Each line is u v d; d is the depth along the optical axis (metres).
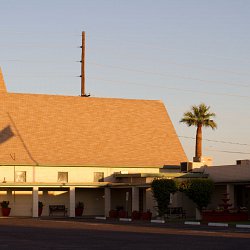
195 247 25.86
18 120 71.62
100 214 68.50
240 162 62.12
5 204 63.72
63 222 50.84
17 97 74.38
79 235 33.50
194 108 89.81
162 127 77.88
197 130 89.62
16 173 66.19
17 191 65.25
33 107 73.94
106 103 78.38
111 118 76.62
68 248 25.41
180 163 69.19
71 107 76.00
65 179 68.19
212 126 89.50
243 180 56.81
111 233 35.34
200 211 56.56
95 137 73.38
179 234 34.59
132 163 71.06
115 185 63.88
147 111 79.50
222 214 53.50
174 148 75.44
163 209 55.88
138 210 60.47
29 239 30.48
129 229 39.84
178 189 55.97
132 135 75.38
